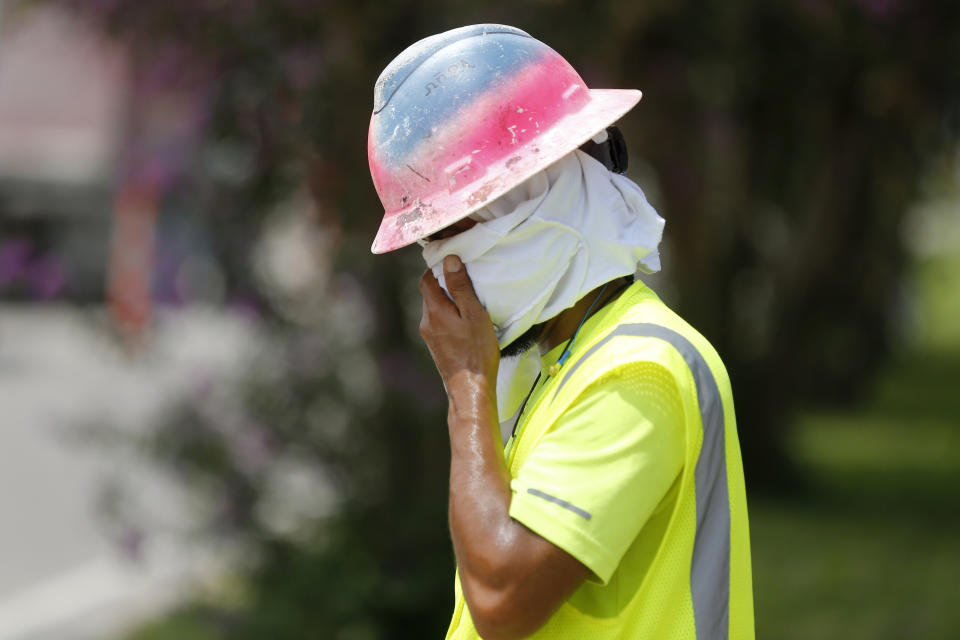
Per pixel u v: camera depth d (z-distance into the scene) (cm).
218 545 2008
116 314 2086
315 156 1866
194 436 1981
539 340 686
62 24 2042
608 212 654
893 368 6225
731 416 640
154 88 1912
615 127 712
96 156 6706
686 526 615
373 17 1777
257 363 1992
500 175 631
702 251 3019
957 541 2866
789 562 2750
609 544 574
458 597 698
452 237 666
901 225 4472
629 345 620
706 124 2186
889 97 2447
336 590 1847
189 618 2230
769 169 3189
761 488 3347
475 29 670
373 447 1969
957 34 2291
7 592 2495
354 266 1891
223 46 1814
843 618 2336
